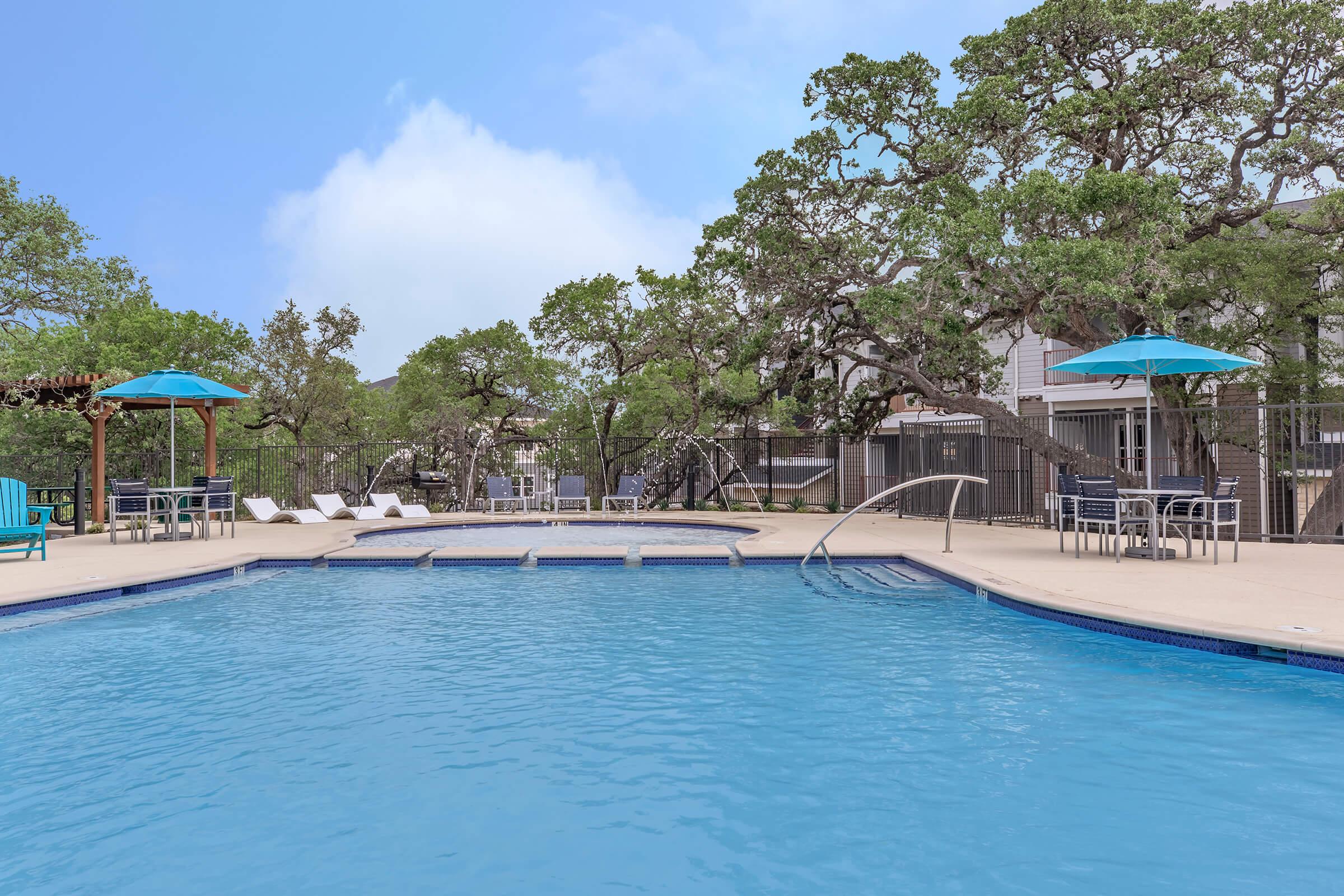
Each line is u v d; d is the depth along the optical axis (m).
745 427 23.08
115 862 3.07
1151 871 2.96
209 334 28.02
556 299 24.64
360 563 11.12
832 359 19.41
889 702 5.10
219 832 3.33
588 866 3.04
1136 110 14.39
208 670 5.94
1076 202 12.74
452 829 3.36
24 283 22.45
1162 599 7.44
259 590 9.42
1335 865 3.00
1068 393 22.94
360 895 2.82
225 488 14.39
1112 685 5.43
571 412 25.73
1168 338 10.69
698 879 2.93
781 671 5.85
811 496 23.00
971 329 16.66
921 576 10.20
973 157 15.36
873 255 17.16
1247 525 19.31
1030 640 6.76
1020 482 19.20
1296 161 14.61
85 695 5.31
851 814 3.49
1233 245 15.83
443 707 5.04
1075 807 3.54
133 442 24.72
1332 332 16.53
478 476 23.38
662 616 7.88
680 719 4.79
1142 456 21.72
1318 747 4.28
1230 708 4.94
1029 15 14.74
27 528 10.73
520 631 7.25
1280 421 16.41
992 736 4.48
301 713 4.92
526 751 4.27
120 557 11.09
